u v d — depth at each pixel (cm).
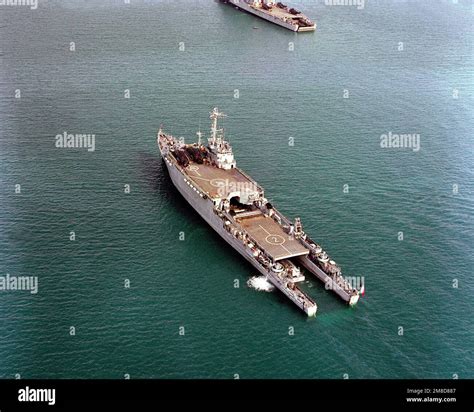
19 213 18038
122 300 15150
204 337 14238
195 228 18112
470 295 15650
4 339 13812
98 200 18950
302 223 18250
